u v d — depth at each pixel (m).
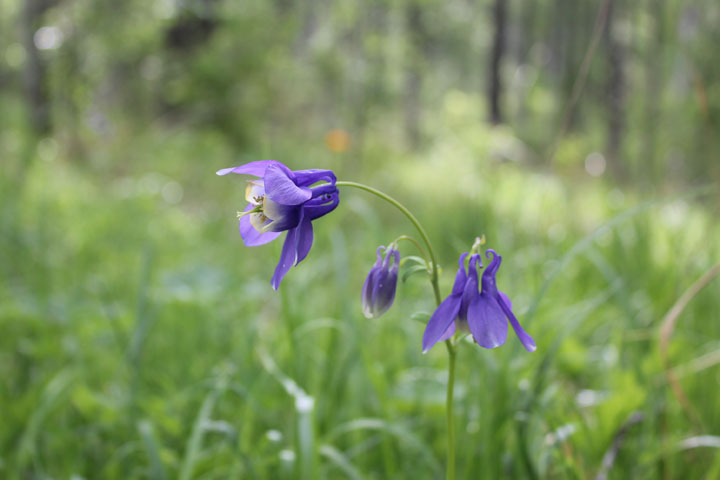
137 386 2.94
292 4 17.16
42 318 3.83
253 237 1.65
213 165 11.30
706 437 2.37
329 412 2.82
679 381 2.86
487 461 2.33
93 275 4.99
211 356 3.66
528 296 3.93
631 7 5.51
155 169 10.88
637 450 2.55
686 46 4.77
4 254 5.29
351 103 16.67
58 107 12.19
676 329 3.54
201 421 2.34
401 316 3.81
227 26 13.22
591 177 9.67
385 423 2.44
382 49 19.17
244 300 4.51
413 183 11.69
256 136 12.86
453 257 5.51
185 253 6.19
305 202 1.54
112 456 2.73
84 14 11.88
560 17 21.12
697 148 4.93
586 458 2.55
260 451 2.62
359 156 13.72
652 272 4.27
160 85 13.97
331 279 4.85
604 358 3.50
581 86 2.83
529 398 2.47
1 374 3.45
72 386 3.20
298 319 3.25
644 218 4.60
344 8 19.67
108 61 13.26
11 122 13.54
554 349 2.57
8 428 2.83
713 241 3.93
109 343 3.75
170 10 12.98
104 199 8.43
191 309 4.14
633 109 6.00
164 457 2.45
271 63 13.50
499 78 20.34
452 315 1.56
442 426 2.91
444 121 19.16
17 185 7.67
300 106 15.94
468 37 35.78
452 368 1.81
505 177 9.02
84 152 11.62
